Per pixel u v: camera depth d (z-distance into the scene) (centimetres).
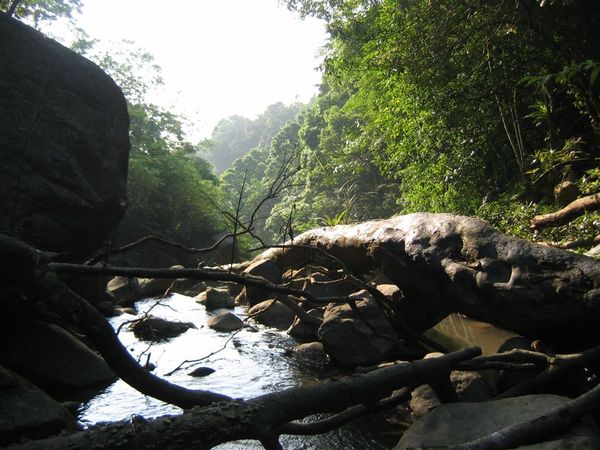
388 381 290
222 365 523
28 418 308
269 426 226
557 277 353
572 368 331
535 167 927
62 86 475
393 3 949
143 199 2272
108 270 315
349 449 325
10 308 390
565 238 686
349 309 539
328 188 2577
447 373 326
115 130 510
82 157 471
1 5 848
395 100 1066
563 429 249
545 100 916
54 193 441
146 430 189
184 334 668
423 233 459
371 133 1477
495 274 383
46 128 453
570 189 805
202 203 2520
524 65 863
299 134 3312
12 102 441
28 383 353
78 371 438
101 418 370
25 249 237
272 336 665
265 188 3450
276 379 477
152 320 669
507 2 761
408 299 506
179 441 193
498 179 1045
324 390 260
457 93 924
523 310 363
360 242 555
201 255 2191
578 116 912
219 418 207
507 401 290
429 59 886
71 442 178
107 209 488
